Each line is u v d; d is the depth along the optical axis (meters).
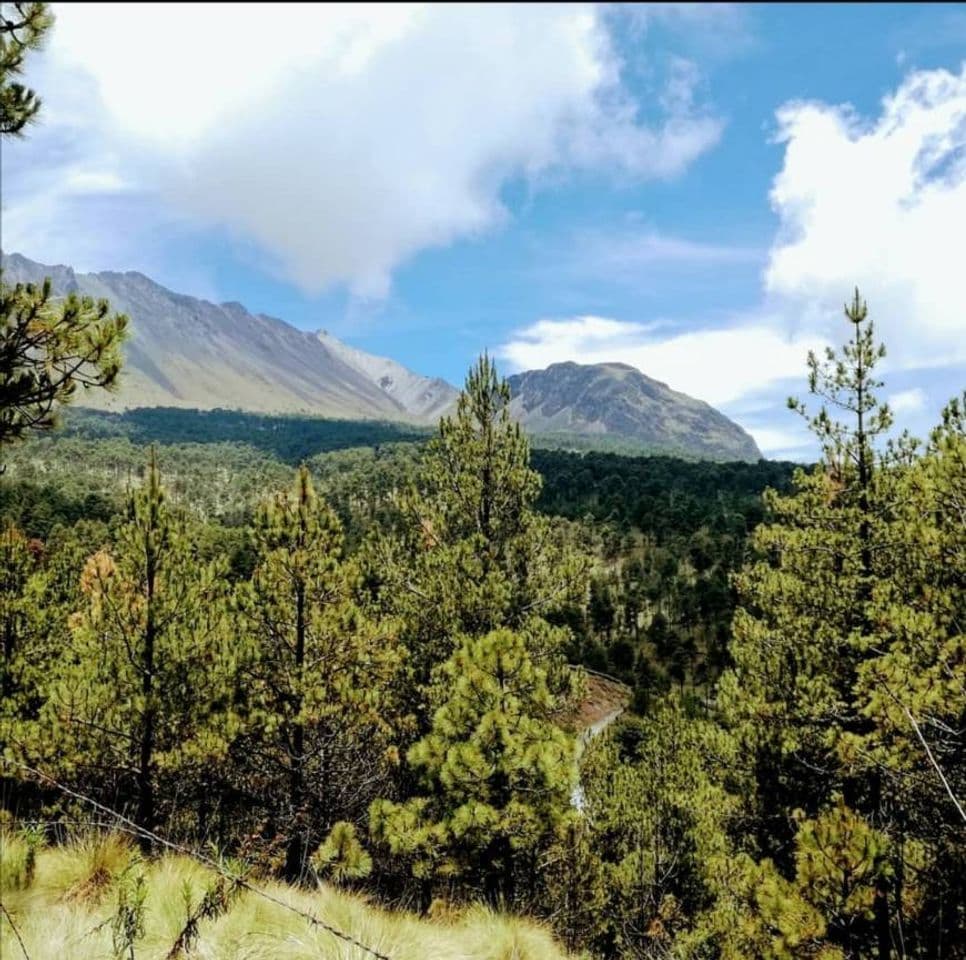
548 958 7.46
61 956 4.10
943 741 7.03
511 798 8.81
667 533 123.69
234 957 4.75
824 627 10.35
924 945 7.21
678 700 23.77
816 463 11.70
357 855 8.27
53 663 15.13
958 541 7.73
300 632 12.70
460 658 9.75
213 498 192.88
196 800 12.46
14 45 5.56
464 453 14.80
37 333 5.09
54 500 98.00
